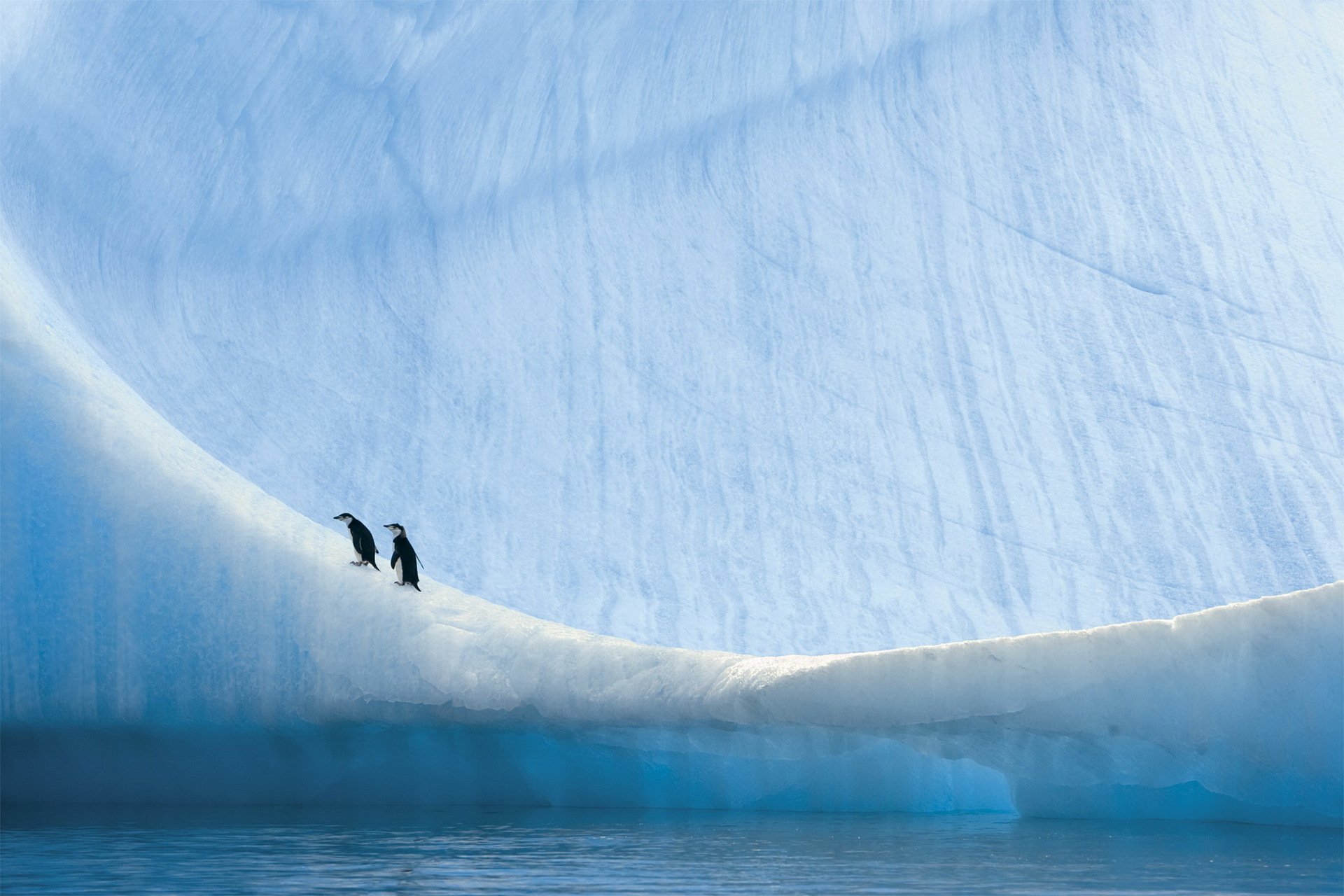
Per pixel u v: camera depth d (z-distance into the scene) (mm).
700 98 77250
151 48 62688
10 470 44406
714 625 57812
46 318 48750
